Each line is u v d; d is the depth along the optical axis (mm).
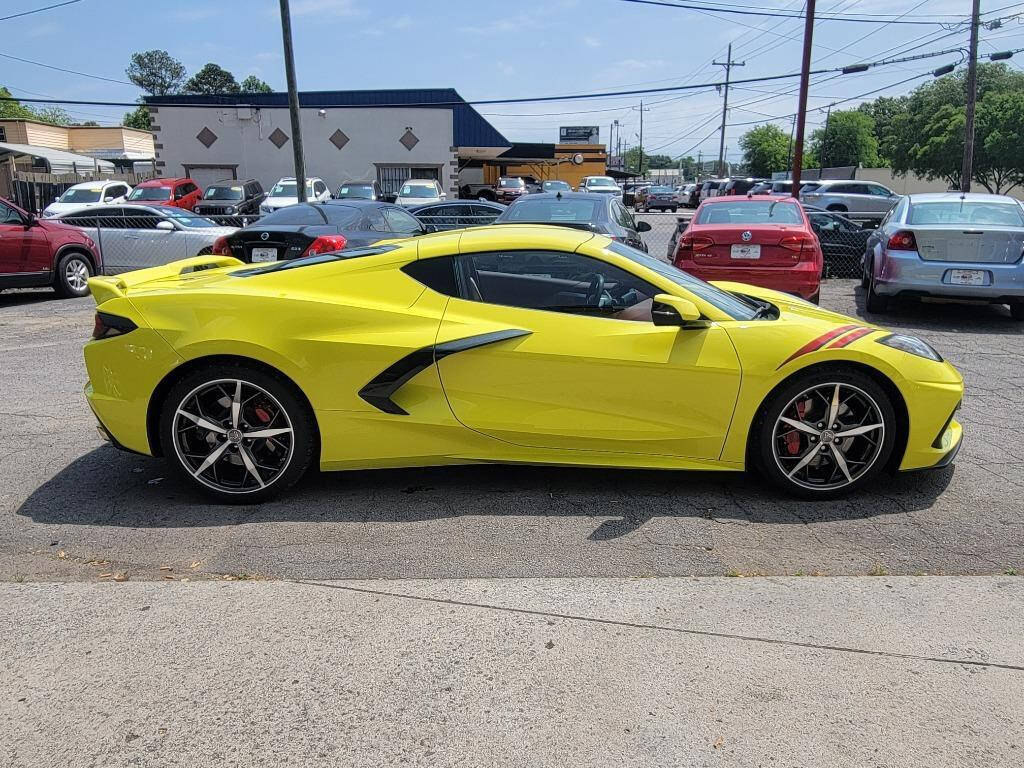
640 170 103562
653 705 2445
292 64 19781
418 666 2639
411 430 3863
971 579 3225
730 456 3934
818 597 3080
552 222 9398
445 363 3809
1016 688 2529
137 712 2416
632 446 3902
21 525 3719
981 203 9336
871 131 79250
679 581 3205
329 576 3238
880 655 2703
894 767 2193
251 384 3799
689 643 2771
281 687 2531
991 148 43312
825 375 3830
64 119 84875
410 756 2238
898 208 9922
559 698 2479
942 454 3994
